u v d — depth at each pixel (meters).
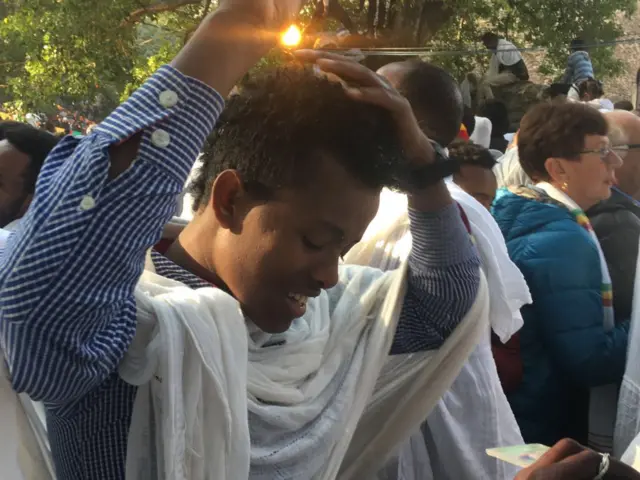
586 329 2.18
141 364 1.00
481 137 4.89
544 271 2.22
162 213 0.93
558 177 2.46
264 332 1.19
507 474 1.73
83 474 1.07
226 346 1.04
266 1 1.00
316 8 2.15
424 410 1.45
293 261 1.08
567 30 10.97
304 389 1.23
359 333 1.35
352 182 1.06
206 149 1.14
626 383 2.09
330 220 1.06
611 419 2.25
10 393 1.07
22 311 0.87
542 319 2.23
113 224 0.89
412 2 9.37
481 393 1.75
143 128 0.91
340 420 1.26
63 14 9.70
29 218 0.89
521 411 2.29
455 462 1.69
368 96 1.11
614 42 4.12
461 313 1.38
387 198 1.77
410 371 1.45
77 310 0.88
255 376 1.16
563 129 2.43
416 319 1.40
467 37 10.79
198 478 1.03
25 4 10.09
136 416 1.04
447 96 1.96
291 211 1.05
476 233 1.89
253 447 1.17
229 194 1.08
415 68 1.97
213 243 1.14
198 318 1.02
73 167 0.90
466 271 1.35
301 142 1.03
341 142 1.04
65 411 1.04
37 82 10.13
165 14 10.66
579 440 2.34
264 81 1.09
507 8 10.39
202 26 0.98
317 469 1.24
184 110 0.94
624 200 2.59
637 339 2.08
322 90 1.07
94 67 9.88
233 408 1.04
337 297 1.39
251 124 1.07
